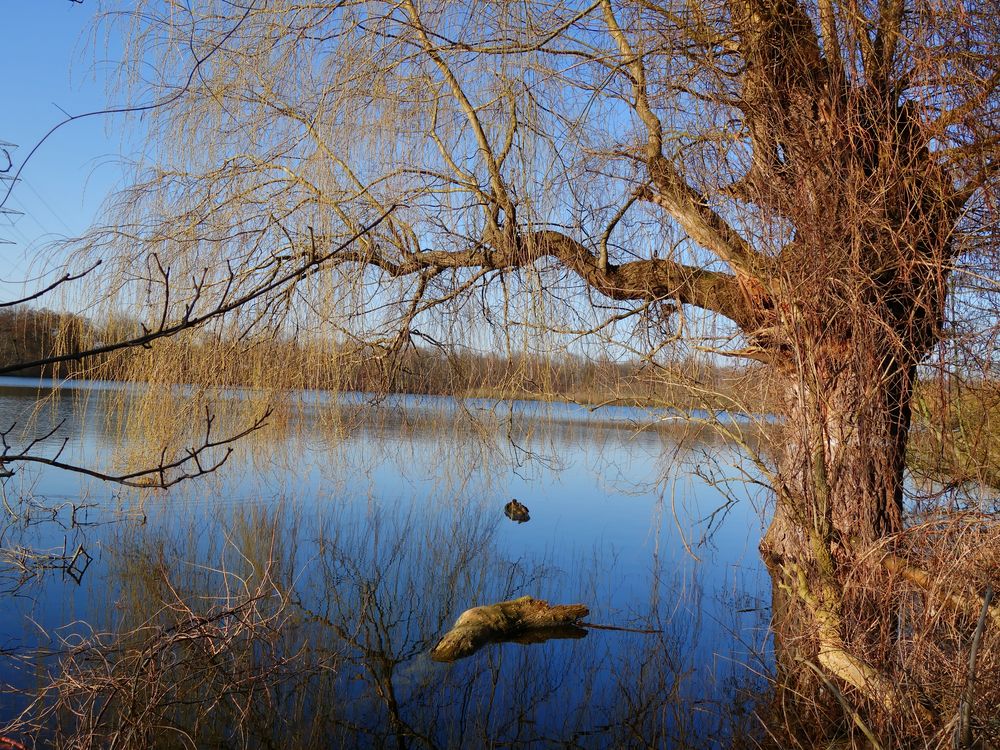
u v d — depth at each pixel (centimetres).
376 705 333
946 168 354
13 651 367
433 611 458
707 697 346
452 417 612
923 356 364
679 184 434
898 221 351
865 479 341
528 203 481
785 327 355
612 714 327
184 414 574
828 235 340
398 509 695
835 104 350
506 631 422
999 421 341
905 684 266
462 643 398
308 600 466
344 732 310
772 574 516
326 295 511
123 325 571
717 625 437
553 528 672
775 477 367
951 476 337
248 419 571
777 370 417
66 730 293
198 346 548
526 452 678
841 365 354
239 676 333
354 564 540
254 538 590
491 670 375
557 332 507
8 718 301
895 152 336
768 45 380
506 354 537
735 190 394
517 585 509
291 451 620
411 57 496
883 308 345
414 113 514
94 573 499
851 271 330
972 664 210
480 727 317
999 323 325
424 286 541
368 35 498
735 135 394
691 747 300
